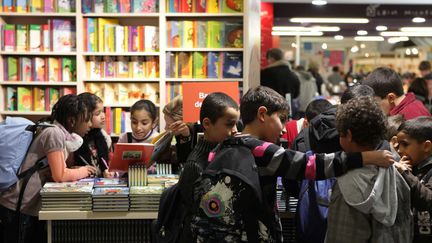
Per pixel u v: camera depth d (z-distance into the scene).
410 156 2.92
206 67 6.07
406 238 2.39
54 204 3.22
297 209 2.84
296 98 8.41
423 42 14.05
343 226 2.30
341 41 15.98
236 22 6.08
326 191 2.78
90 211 3.23
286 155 2.33
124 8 6.02
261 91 2.51
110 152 4.37
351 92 3.09
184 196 2.46
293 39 15.11
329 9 10.33
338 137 2.97
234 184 2.26
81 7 5.99
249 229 2.28
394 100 3.59
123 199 3.24
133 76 6.11
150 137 4.20
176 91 6.09
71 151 3.66
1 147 3.50
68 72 6.08
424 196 2.56
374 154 2.30
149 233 3.44
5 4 6.00
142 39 6.03
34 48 6.02
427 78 8.19
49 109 6.12
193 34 6.02
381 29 11.42
